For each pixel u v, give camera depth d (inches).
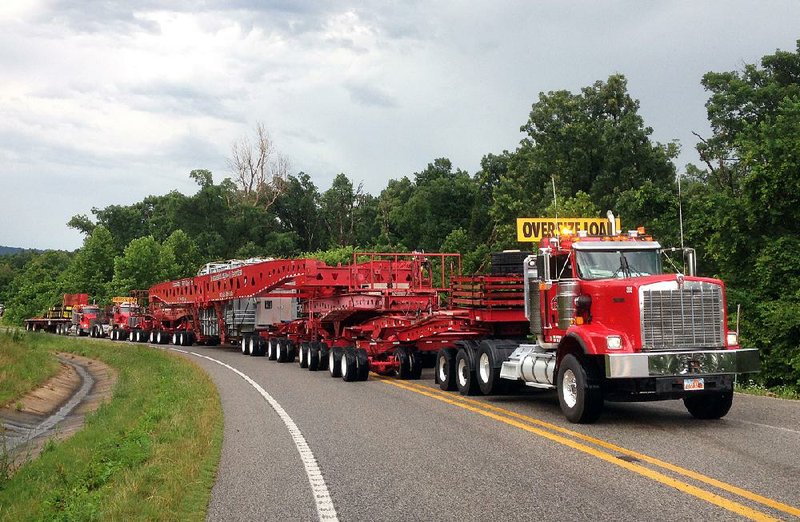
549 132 2230.6
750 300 998.4
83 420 722.2
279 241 3563.0
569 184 2098.9
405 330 752.3
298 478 311.7
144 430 470.3
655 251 481.1
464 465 328.2
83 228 4156.0
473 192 3102.9
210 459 346.6
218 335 1494.8
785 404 508.4
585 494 271.7
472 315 637.3
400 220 3203.7
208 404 557.6
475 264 2160.4
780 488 272.4
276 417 496.4
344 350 772.6
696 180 2087.8
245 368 965.2
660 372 410.6
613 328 434.6
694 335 424.5
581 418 435.5
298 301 1119.6
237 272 1309.1
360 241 3843.5
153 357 1186.6
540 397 591.5
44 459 468.4
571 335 446.9
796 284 968.9
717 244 1103.6
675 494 267.1
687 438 381.7
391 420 470.3
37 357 1201.4
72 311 2554.1
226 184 3937.0
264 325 1237.1
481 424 445.4
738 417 451.5
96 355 1481.3
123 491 283.6
